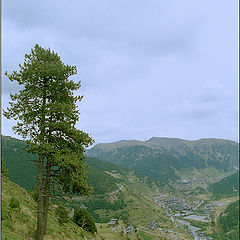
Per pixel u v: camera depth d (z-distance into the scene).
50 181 20.08
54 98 21.42
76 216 58.38
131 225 138.38
